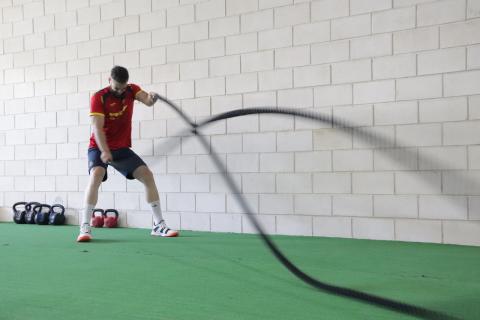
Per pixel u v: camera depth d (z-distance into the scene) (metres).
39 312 3.88
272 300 4.15
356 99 8.23
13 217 11.73
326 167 8.48
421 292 4.42
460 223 7.48
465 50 7.43
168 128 10.04
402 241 7.87
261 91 9.08
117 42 10.70
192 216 9.77
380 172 8.05
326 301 4.09
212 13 9.58
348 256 6.46
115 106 8.14
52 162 11.56
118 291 4.56
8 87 12.16
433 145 7.66
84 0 11.12
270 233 8.98
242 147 9.23
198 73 9.73
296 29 8.74
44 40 11.67
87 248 7.34
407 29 7.84
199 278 5.11
